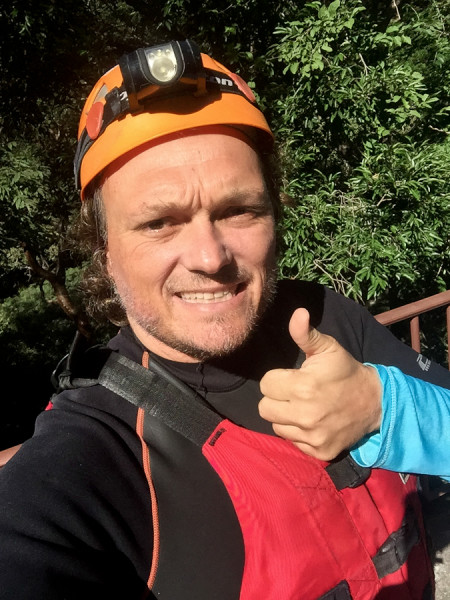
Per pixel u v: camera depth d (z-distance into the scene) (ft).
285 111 15.19
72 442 2.32
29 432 32.86
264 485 2.37
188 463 2.39
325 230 14.49
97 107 2.53
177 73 2.33
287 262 13.97
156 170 2.41
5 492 2.19
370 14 17.88
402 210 14.40
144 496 2.32
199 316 2.53
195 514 2.34
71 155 20.93
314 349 2.39
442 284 16.72
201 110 2.44
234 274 2.53
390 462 2.51
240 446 2.40
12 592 1.92
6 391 37.06
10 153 19.93
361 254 14.01
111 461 2.32
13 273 35.91
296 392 2.32
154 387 2.49
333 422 2.33
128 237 2.53
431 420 2.57
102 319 3.24
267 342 3.00
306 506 2.39
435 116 17.10
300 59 14.80
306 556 2.38
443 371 3.67
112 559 2.20
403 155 14.53
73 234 3.37
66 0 17.07
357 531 2.51
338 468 2.48
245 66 16.37
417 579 2.84
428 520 6.11
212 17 16.80
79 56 18.54
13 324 43.34
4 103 20.52
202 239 2.43
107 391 2.55
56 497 2.15
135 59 2.34
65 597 1.97
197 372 2.69
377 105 15.23
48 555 2.02
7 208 21.44
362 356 3.46
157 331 2.59
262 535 2.35
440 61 16.99
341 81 14.65
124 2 18.66
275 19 16.71
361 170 14.44
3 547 2.03
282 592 2.35
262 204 2.57
